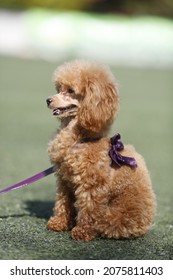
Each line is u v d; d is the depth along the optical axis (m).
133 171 4.18
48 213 5.01
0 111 12.62
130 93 16.88
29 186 6.34
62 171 4.16
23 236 4.18
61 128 4.26
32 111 12.88
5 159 7.86
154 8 31.83
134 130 11.27
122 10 31.62
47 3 29.81
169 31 24.00
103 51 23.75
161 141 10.23
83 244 4.05
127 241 4.20
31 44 23.92
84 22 23.86
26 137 9.79
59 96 4.25
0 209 5.09
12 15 25.30
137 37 23.78
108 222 4.11
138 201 4.15
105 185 4.04
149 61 23.84
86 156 4.02
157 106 14.97
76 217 4.29
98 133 4.13
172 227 4.81
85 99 4.09
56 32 23.80
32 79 18.06
